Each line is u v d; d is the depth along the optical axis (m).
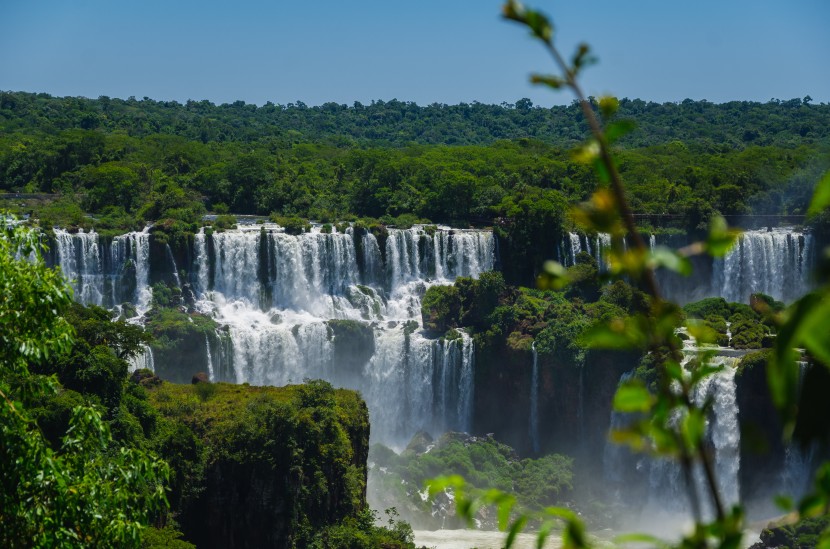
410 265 169.62
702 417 8.82
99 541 33.06
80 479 33.16
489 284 154.88
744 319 144.12
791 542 93.06
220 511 95.88
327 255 164.50
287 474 95.56
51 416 82.69
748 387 122.38
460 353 151.12
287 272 161.88
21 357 32.47
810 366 7.59
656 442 8.91
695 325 9.07
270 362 150.12
